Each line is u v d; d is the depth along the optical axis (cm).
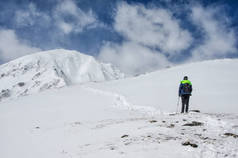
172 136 631
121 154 495
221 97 1850
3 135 981
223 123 848
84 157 521
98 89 3338
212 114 1182
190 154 464
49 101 2473
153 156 460
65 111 1700
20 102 2575
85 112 1599
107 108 1803
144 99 2117
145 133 698
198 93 2109
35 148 721
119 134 751
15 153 688
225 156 455
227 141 574
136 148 529
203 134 667
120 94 2581
